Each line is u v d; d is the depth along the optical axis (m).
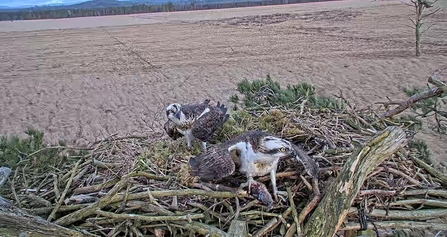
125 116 11.96
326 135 3.99
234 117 4.61
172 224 3.14
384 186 3.45
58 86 15.58
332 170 3.45
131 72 17.20
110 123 11.44
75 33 30.06
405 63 15.54
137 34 27.92
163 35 26.83
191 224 3.08
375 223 3.40
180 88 14.55
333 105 5.45
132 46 23.31
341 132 4.20
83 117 12.11
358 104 11.24
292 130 4.04
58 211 3.37
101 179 3.69
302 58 17.73
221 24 30.91
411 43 19.22
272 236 3.15
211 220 3.19
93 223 3.23
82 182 3.69
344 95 12.42
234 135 4.09
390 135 3.30
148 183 3.49
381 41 20.23
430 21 24.41
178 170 3.59
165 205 3.30
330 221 2.99
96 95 14.27
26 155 4.40
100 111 12.58
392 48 18.45
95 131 10.87
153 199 3.24
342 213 3.01
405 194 3.48
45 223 2.99
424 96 5.02
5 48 24.62
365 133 4.24
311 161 3.13
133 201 3.29
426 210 3.49
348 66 15.81
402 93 12.14
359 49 18.70
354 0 46.53
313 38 22.48
